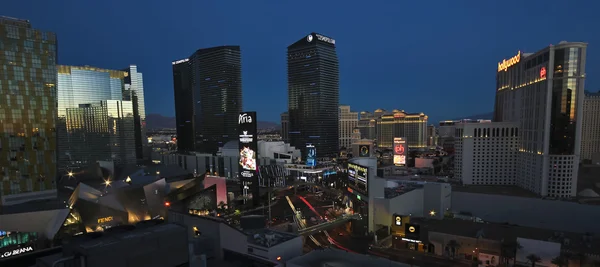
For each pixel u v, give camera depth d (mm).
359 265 73688
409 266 71812
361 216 170625
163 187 155375
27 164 170250
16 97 167125
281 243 90875
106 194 132875
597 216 182625
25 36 169500
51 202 126562
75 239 49031
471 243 119875
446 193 189625
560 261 100062
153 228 53844
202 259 63781
